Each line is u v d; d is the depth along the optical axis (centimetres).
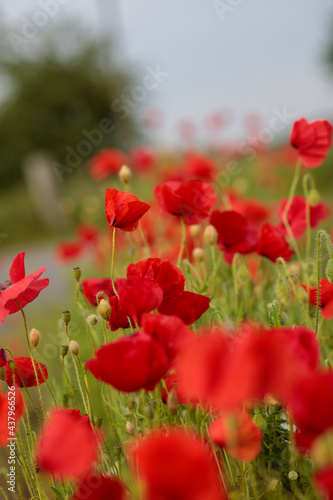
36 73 1905
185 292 141
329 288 145
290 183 684
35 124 1903
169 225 264
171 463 112
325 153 180
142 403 144
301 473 138
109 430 164
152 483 115
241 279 171
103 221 561
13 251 891
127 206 146
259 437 127
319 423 118
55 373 187
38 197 943
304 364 123
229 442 125
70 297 322
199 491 114
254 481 139
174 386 138
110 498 124
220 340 117
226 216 170
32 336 145
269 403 137
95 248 359
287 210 182
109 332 154
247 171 656
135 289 136
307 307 151
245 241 172
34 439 147
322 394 117
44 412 142
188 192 166
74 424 121
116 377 126
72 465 121
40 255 734
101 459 143
